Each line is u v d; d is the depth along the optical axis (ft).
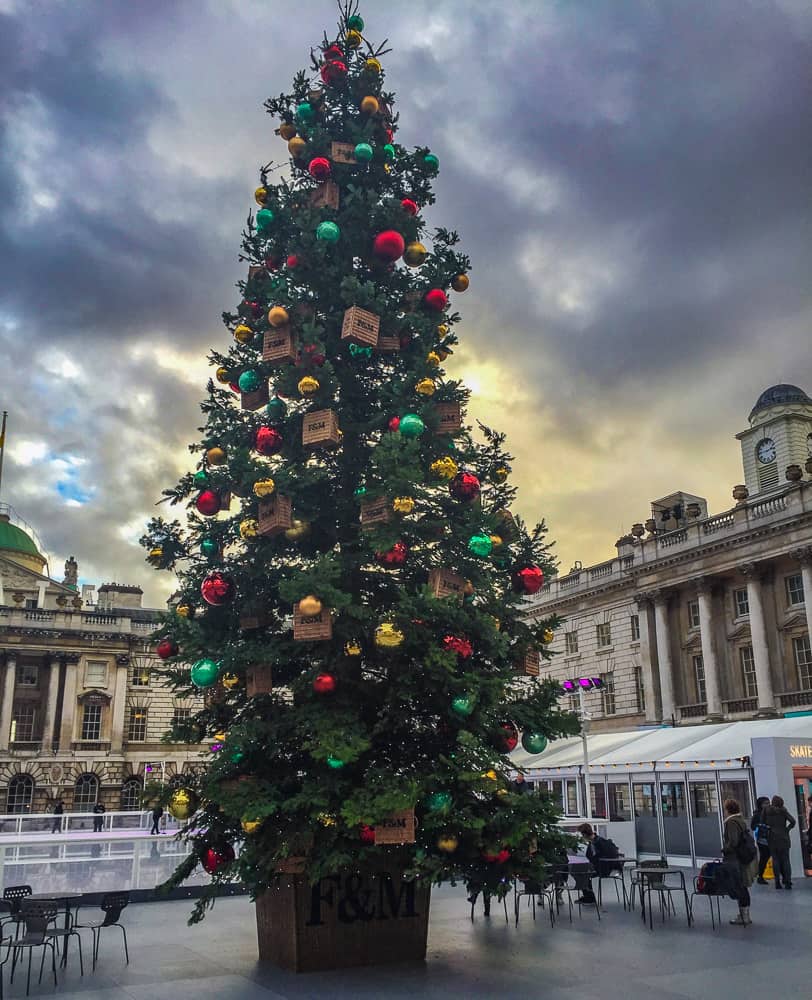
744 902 47.91
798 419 184.65
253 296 41.91
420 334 40.45
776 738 72.90
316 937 36.55
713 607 159.43
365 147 41.27
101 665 234.99
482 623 35.50
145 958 40.16
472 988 33.01
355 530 40.04
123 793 227.61
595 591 182.09
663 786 96.63
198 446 40.42
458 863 35.65
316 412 38.09
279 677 39.50
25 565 284.61
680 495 184.55
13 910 40.52
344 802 32.32
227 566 40.27
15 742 221.25
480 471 42.75
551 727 38.14
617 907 55.62
